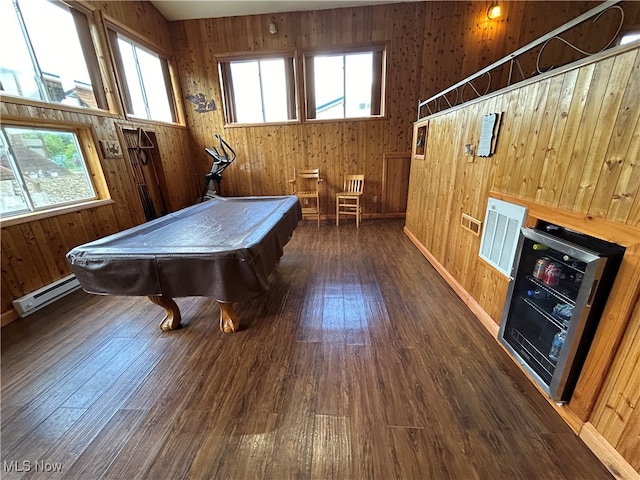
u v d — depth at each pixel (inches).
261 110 200.5
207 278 65.8
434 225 121.5
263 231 78.1
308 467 46.0
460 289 95.6
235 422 53.7
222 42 184.4
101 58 133.1
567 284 52.6
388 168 198.4
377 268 121.0
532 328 62.1
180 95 195.9
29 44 103.8
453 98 182.5
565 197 51.6
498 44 172.6
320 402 57.4
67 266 109.4
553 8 164.2
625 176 40.2
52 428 53.7
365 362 67.8
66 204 115.8
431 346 72.6
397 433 50.8
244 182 212.4
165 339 78.7
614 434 43.4
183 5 168.6
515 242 65.7
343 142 196.1
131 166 148.5
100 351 74.3
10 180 95.0
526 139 62.0
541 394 57.7
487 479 43.5
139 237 80.1
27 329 84.5
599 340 44.8
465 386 60.1
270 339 77.2
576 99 48.7
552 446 47.8
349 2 167.3
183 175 200.1
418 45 174.1
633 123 38.9
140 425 53.7
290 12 174.2
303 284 108.3
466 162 91.0
